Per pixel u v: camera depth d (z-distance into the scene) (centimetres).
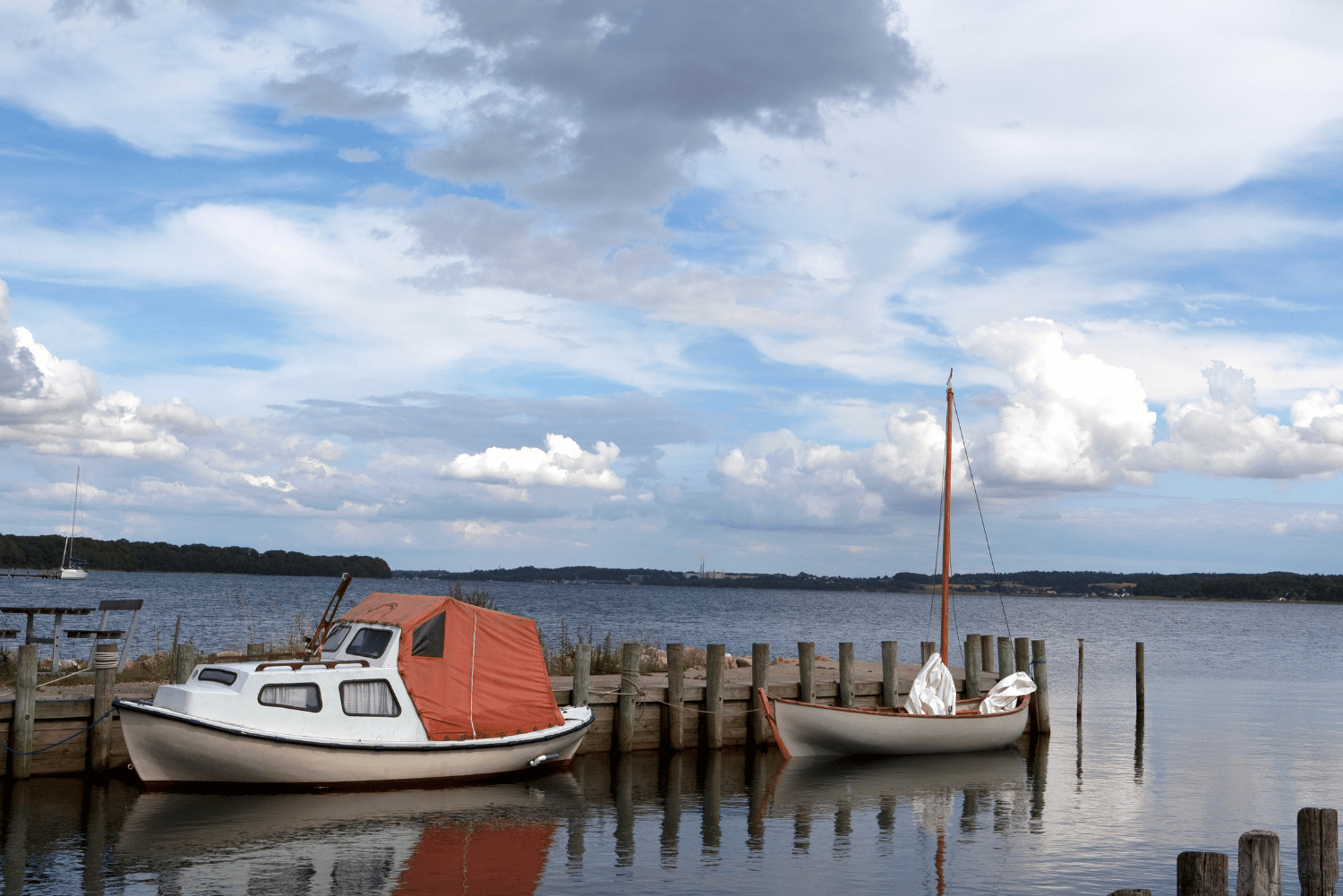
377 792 1759
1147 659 5538
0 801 1594
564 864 1385
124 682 2216
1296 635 9462
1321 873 799
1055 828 1658
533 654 1939
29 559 13912
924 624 9950
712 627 7550
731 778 2011
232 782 1684
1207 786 2009
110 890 1219
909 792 1928
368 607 1969
